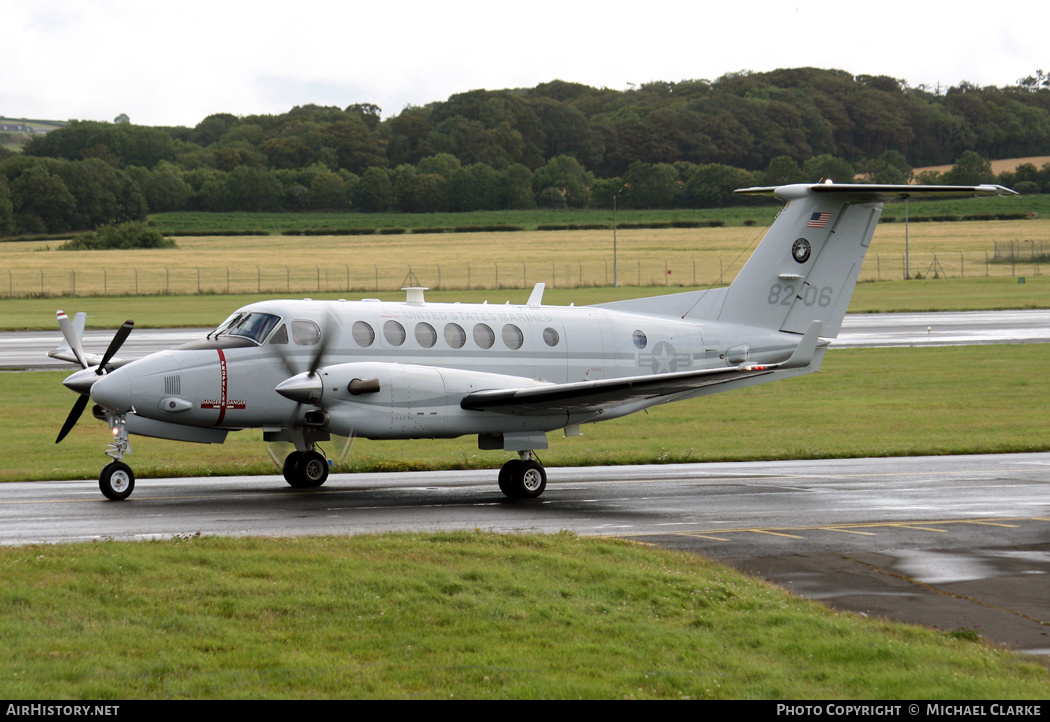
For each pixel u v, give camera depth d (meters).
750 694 31.83
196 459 89.62
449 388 67.94
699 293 84.81
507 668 33.25
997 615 41.06
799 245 84.31
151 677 31.53
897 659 35.03
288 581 41.69
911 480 76.81
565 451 96.12
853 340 190.38
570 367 77.56
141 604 38.22
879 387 140.88
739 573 46.47
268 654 33.84
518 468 69.06
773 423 114.38
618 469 85.50
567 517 60.69
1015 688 32.72
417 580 42.06
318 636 35.72
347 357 69.81
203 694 30.42
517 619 38.31
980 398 130.00
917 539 54.25
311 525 56.53
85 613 36.88
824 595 43.69
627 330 80.19
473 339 74.44
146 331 199.38
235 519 58.31
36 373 145.62
